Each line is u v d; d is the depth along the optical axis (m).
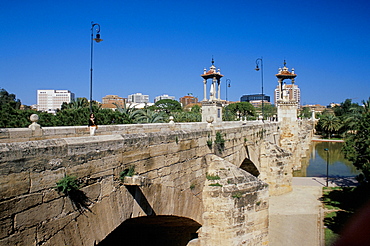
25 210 7.52
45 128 16.11
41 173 7.95
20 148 7.47
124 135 11.56
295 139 60.03
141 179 10.98
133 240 20.73
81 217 9.16
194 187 17.00
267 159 39.53
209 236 17.95
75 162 9.02
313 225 29.59
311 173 58.94
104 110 36.03
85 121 31.78
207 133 18.98
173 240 19.47
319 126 131.38
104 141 10.22
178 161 15.25
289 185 41.28
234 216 17.95
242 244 18.23
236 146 25.36
